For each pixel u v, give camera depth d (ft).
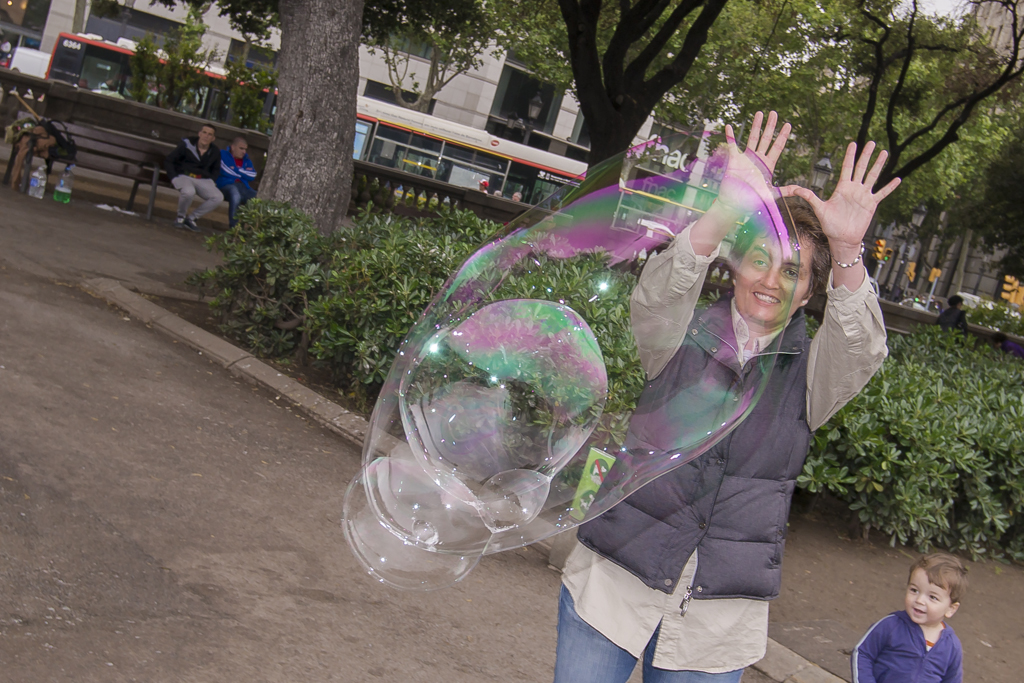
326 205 28.96
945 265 167.94
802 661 13.52
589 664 6.90
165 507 12.91
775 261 6.09
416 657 10.91
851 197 6.17
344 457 17.33
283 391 19.88
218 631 10.18
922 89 64.28
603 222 6.63
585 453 6.41
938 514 19.69
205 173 39.32
